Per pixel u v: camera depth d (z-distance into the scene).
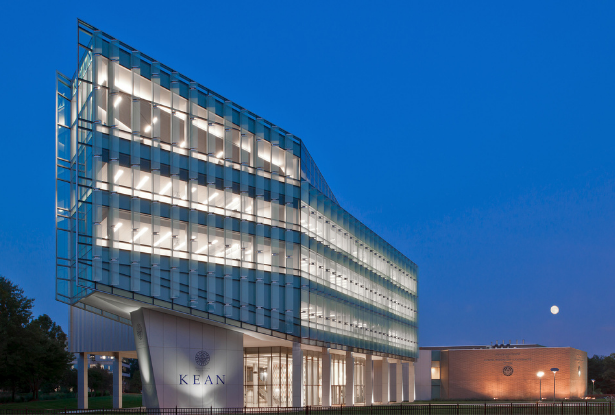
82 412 50.09
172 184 45.19
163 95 45.84
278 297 51.72
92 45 42.44
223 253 47.91
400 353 85.25
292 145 55.78
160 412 41.78
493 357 103.19
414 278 96.19
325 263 60.81
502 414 46.50
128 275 41.75
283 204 54.06
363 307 71.19
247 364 60.41
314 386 64.31
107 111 42.34
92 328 67.88
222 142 49.41
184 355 45.56
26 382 88.88
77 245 41.25
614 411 49.06
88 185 41.09
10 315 77.50
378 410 50.59
